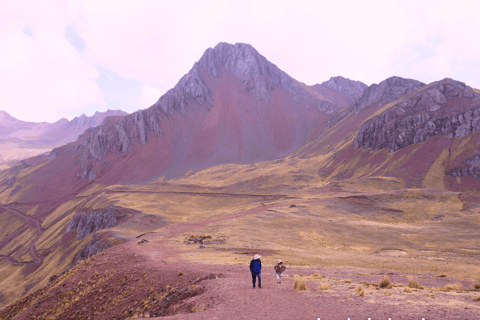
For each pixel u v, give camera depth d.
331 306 10.15
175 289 18.14
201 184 190.12
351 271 22.36
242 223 55.56
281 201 95.56
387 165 157.00
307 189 134.00
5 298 93.50
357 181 128.88
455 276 24.12
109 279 25.73
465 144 141.12
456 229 53.09
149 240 44.91
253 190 158.75
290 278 17.19
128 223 89.25
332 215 66.56
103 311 20.39
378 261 32.12
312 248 41.59
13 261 133.50
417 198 77.44
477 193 111.44
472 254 38.12
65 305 24.06
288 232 50.75
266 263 25.75
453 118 155.00
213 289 14.68
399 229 54.56
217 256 30.23
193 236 45.53
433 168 135.62
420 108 179.62
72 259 99.12
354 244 46.66
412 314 8.86
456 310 9.13
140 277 23.69
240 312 10.04
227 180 198.38
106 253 37.09
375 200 77.56
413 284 14.59
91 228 126.62
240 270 21.02
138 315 16.39
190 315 10.52
